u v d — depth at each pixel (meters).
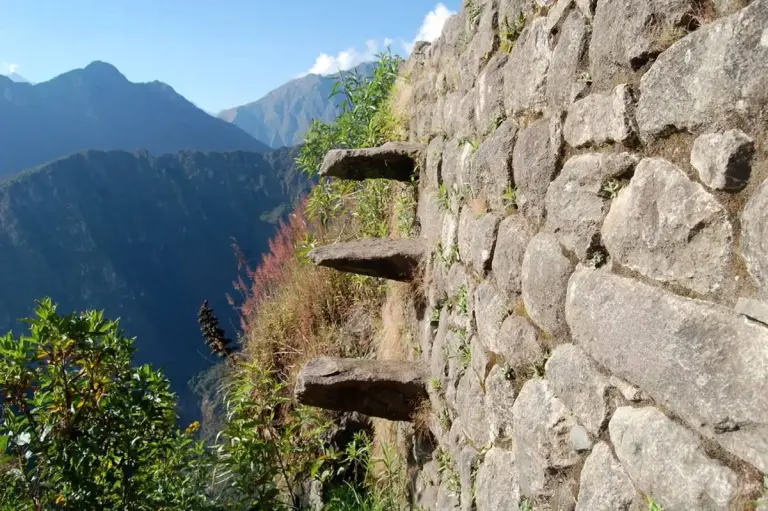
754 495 0.88
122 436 2.77
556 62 1.58
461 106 2.56
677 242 1.06
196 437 4.15
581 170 1.42
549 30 1.63
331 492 3.52
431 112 3.31
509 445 1.83
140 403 2.83
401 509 3.05
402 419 2.93
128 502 2.75
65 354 2.77
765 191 0.88
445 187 2.79
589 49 1.42
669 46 1.11
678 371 1.02
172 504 2.92
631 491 1.17
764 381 0.84
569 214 1.46
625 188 1.25
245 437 3.45
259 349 4.79
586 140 1.41
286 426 3.86
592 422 1.33
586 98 1.41
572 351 1.44
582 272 1.40
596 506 1.27
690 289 1.04
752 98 0.90
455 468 2.38
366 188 4.59
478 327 2.13
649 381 1.10
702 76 1.00
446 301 2.65
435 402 2.71
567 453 1.44
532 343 1.66
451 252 2.55
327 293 4.64
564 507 1.45
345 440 3.82
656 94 1.14
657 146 1.17
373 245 3.22
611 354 1.23
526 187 1.76
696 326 0.99
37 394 2.69
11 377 2.62
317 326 4.59
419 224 3.43
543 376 1.60
